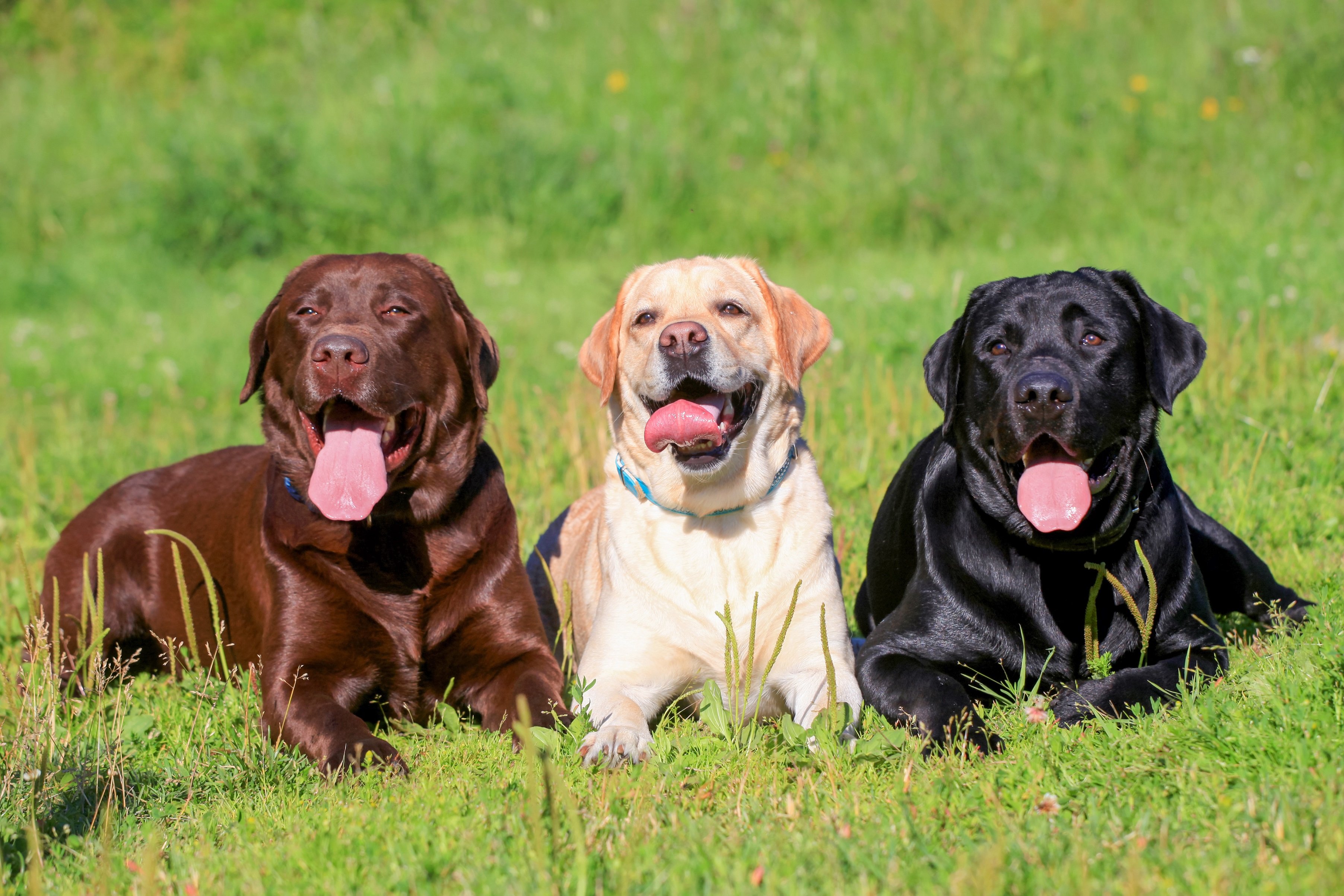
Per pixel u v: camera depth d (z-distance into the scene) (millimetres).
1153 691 5258
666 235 19641
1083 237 17172
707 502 6031
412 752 5590
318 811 4605
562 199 20016
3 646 7309
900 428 9922
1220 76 19578
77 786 4840
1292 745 4332
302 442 6082
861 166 19891
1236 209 16484
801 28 22953
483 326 6457
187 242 20594
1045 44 21406
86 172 22953
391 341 5902
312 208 20719
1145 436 5746
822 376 11281
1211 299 11484
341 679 6086
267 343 6324
